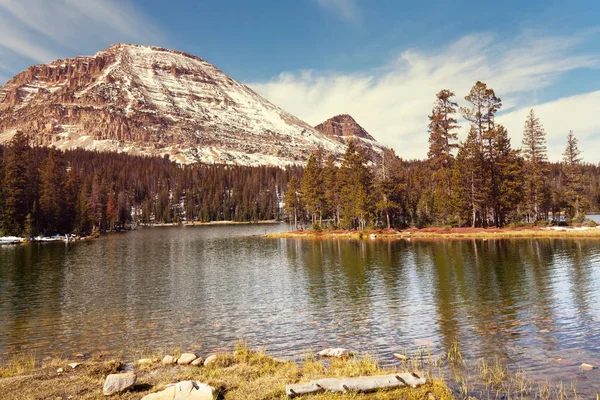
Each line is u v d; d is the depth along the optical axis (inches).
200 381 439.5
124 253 2301.9
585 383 450.0
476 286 1063.0
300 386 402.6
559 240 2148.1
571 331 658.2
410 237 2721.5
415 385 415.8
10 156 3444.9
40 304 1002.1
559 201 3316.9
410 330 704.4
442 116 3245.6
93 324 808.9
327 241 2800.2
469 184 2935.5
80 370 503.8
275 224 6441.9
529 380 465.4
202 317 857.5
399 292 1034.7
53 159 4158.5
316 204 3639.3
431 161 3339.1
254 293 1109.1
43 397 406.9
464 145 2915.8
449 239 2477.9
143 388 430.6
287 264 1699.1
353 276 1314.0
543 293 952.3
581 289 979.9
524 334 652.7
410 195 3639.3
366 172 3344.0
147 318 855.1
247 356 546.9
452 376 485.1
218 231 4734.3
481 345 606.2
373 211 3307.1
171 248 2610.7
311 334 706.8
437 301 918.4
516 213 3287.4
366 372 461.7
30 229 3267.7
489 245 2042.3
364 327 737.0
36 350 649.6
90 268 1672.0
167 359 542.9
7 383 449.1
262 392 402.9
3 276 1469.0
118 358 593.0
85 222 3978.8
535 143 3134.8
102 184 5698.8
